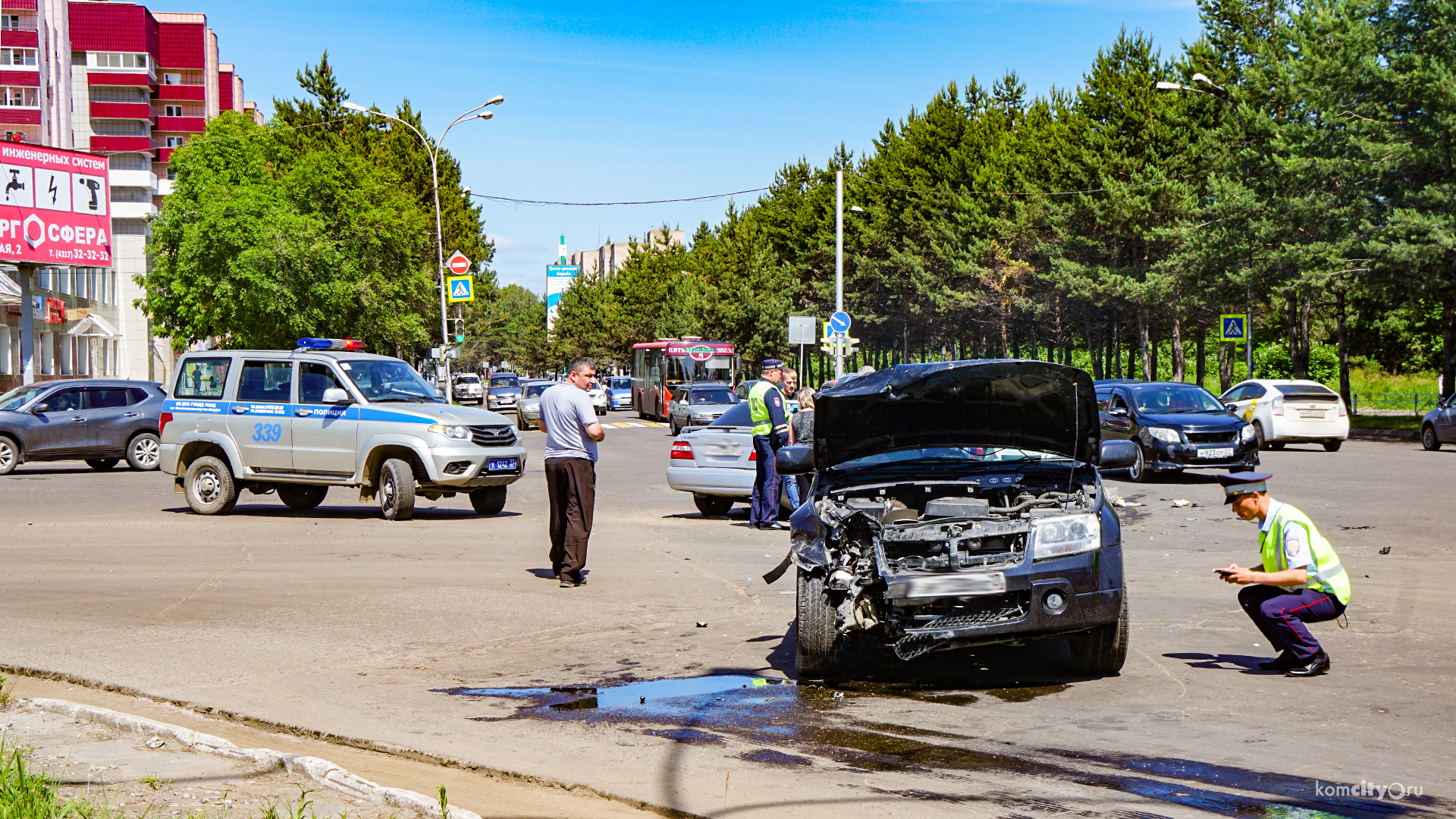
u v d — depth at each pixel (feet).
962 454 27.50
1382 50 114.83
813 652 22.75
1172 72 169.37
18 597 32.30
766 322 243.19
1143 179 158.20
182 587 34.04
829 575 22.71
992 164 209.56
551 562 35.32
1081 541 22.41
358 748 18.33
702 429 53.42
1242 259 127.85
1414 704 20.16
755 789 15.79
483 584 34.71
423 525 50.44
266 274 151.02
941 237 217.77
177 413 55.36
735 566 38.47
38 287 169.37
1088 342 191.31
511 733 18.94
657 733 18.93
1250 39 161.27
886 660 24.75
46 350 177.58
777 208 281.33
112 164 325.42
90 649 25.53
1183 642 26.02
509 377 212.64
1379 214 115.75
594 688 22.31
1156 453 66.64
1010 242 192.03
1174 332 169.48
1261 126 131.13
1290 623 22.50
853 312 243.40
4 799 13.82
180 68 344.69
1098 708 20.31
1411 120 111.75
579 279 388.16
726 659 24.88
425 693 21.88
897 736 18.60
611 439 121.60
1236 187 128.36
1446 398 86.58
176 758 16.58
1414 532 43.96
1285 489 59.41
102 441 80.59
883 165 237.45
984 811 14.76
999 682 22.61
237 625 28.48
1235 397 92.94
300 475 53.26
